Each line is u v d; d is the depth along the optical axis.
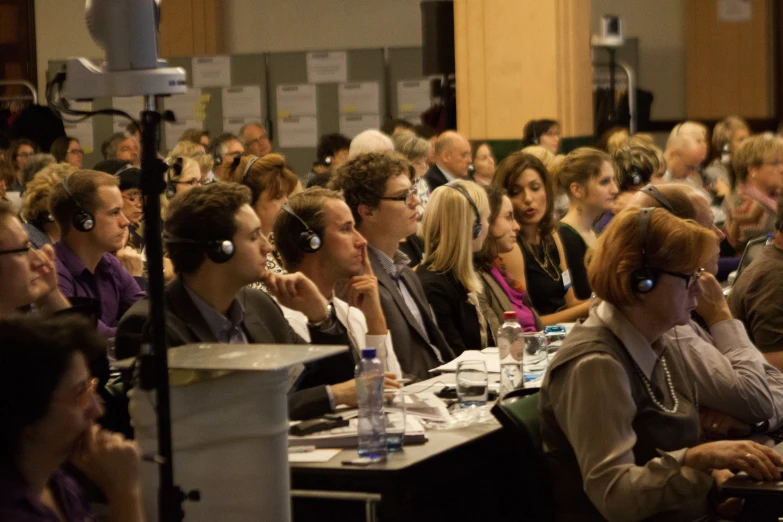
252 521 2.50
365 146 7.40
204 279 3.15
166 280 4.80
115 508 2.24
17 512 1.96
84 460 2.23
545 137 10.02
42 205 5.30
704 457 2.70
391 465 2.88
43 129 10.77
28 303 3.31
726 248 7.36
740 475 2.75
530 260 5.74
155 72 2.60
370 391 3.15
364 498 2.80
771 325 4.13
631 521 2.72
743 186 7.40
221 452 2.50
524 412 2.98
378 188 4.32
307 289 3.63
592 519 2.88
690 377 3.38
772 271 4.16
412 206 4.36
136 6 2.60
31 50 14.20
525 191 5.74
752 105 13.65
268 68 12.77
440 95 11.82
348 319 3.89
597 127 12.12
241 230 3.14
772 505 2.66
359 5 13.88
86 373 2.09
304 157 12.77
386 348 3.92
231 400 2.49
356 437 3.07
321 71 12.62
